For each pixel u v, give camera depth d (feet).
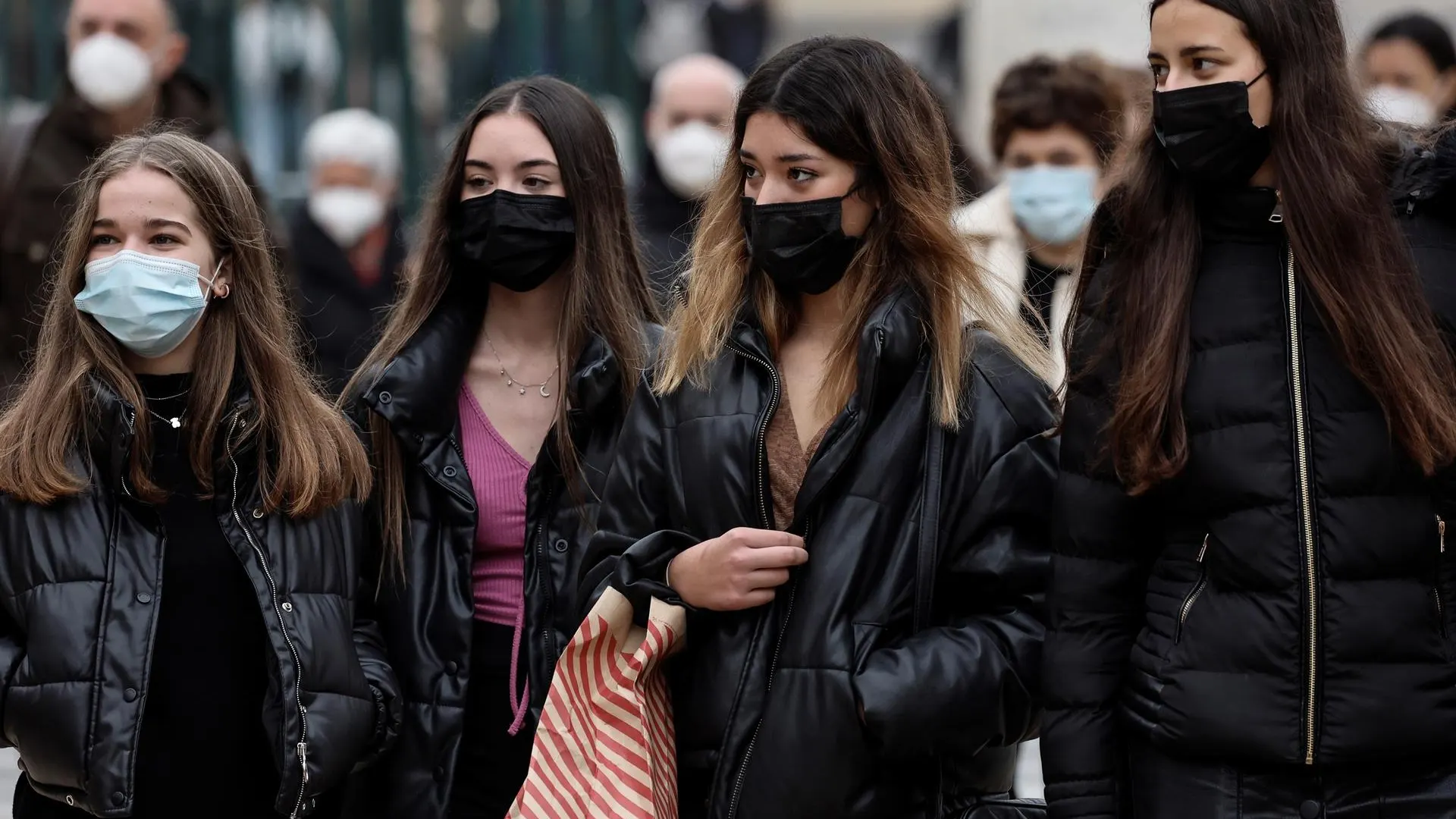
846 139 37.86
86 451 39.09
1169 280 35.12
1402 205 34.96
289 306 46.73
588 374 42.96
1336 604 33.68
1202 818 34.40
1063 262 55.72
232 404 40.24
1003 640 37.17
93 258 40.01
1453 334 34.17
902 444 37.47
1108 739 35.88
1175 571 35.37
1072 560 36.32
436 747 41.34
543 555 42.80
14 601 38.37
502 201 43.65
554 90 45.03
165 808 38.40
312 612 39.52
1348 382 34.17
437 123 95.91
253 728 39.34
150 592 38.45
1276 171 34.68
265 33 92.99
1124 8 95.04
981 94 100.07
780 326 39.60
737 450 37.99
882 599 36.88
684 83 72.38
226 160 41.52
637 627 38.52
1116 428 35.01
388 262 75.87
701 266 39.81
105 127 64.34
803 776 35.96
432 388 43.21
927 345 38.06
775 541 36.81
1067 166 55.01
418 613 42.29
